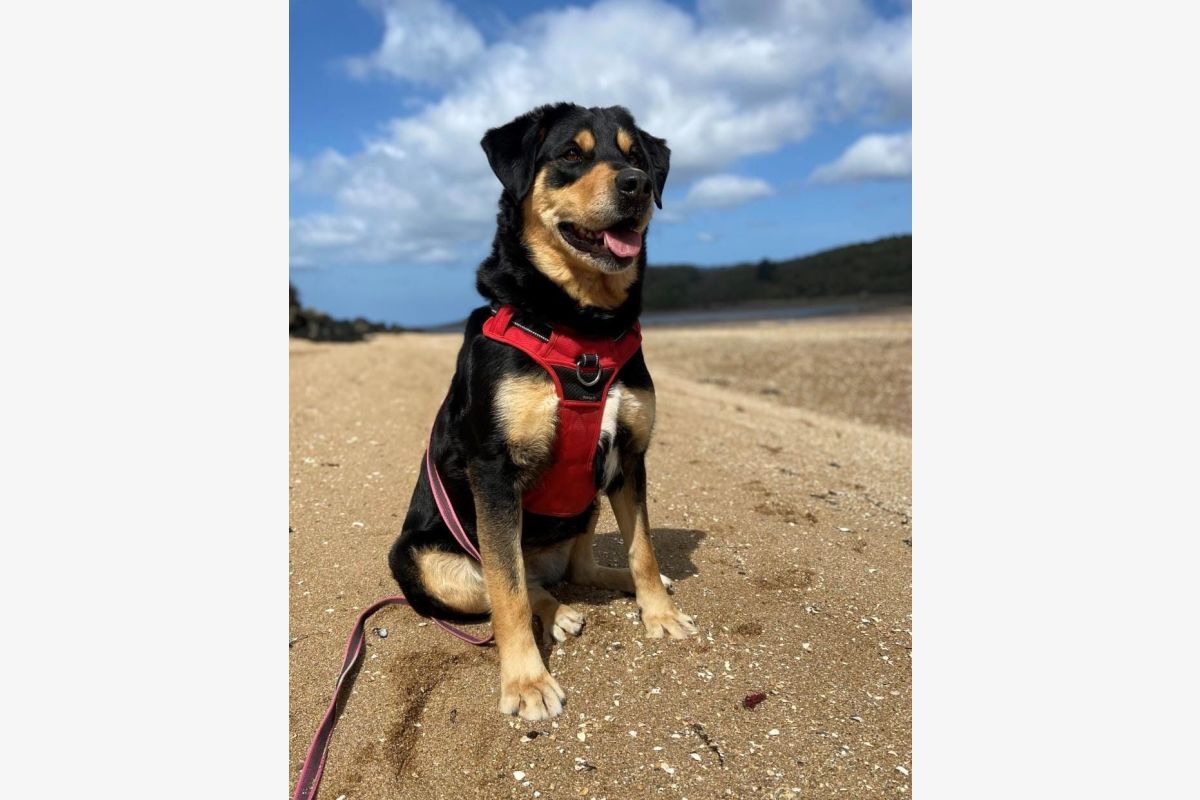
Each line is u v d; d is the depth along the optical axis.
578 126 1.01
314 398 2.49
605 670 0.96
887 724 0.87
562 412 0.92
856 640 1.04
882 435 2.56
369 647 1.02
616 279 0.97
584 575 1.17
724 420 2.45
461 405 0.97
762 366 4.54
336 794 0.79
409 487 1.58
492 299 1.00
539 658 0.92
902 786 0.78
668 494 1.58
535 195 0.98
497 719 0.88
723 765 0.81
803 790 0.78
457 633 1.02
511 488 0.93
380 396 2.55
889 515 1.54
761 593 1.16
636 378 0.99
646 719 0.88
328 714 0.87
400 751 0.84
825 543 1.36
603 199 0.91
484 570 0.93
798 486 1.70
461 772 0.81
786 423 2.58
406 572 1.04
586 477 0.96
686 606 1.11
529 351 0.92
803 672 0.96
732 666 0.97
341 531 1.36
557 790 0.79
